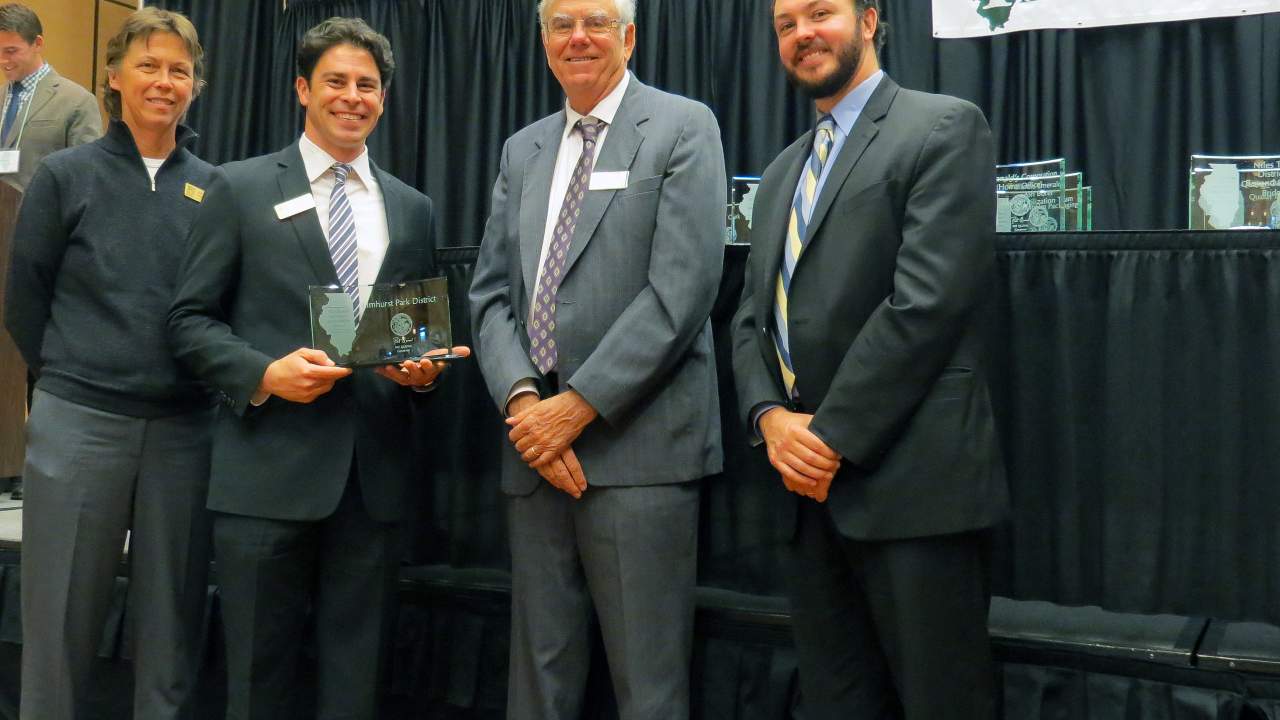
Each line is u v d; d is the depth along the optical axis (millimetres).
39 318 2150
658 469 1833
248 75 4258
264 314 1974
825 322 1645
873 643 1759
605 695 2049
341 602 1981
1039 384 1922
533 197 1983
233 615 1923
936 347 1542
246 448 1940
